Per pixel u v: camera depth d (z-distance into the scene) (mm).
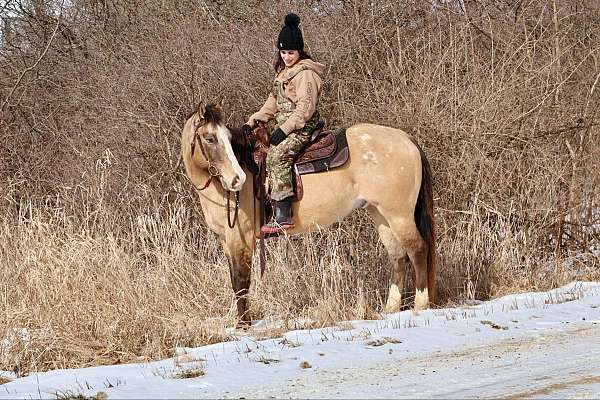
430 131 15164
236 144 11086
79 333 10281
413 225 11945
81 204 14734
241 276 11273
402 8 17172
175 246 13055
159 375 8344
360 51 16234
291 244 12906
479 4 19062
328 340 9969
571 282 14422
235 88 15367
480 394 7352
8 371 9156
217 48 15727
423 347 9508
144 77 15648
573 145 16406
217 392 7586
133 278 11961
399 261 12484
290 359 8945
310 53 15828
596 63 17281
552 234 15836
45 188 15961
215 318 11281
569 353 9023
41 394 7703
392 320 11141
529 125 15859
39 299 11000
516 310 11875
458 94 15422
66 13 19422
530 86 15906
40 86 18016
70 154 16094
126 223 14352
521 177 15578
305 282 12594
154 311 10969
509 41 16891
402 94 15406
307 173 11352
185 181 14945
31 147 16750
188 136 10969
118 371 8625
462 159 15180
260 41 15711
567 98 16719
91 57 17938
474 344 9633
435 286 12367
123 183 15047
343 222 14562
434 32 17047
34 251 12242
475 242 14500
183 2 17922
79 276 11359
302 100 11117
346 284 13000
